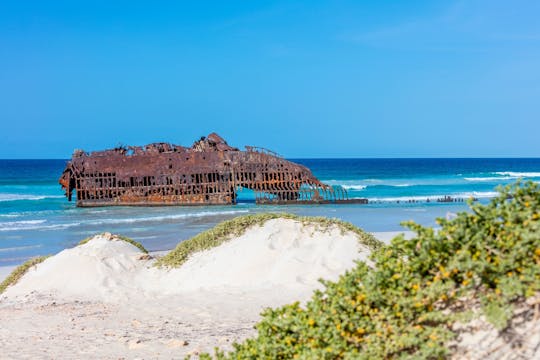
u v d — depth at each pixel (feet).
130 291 38.73
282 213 44.93
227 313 30.86
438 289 12.37
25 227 105.40
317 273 36.83
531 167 469.98
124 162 150.41
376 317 13.05
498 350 11.37
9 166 497.87
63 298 37.65
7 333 28.89
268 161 152.15
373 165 525.75
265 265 38.47
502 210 13.20
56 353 23.98
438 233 13.32
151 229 101.19
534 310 11.65
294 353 13.84
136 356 22.76
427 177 298.97
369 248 40.04
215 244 42.50
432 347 11.75
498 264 12.22
